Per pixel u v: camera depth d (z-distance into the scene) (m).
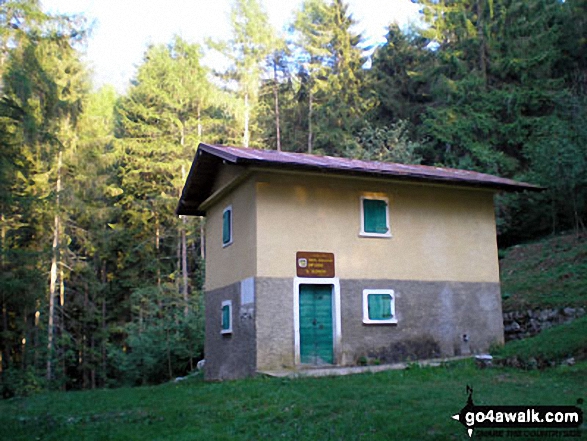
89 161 28.19
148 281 35.22
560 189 23.91
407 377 11.82
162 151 33.44
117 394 14.58
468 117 30.11
